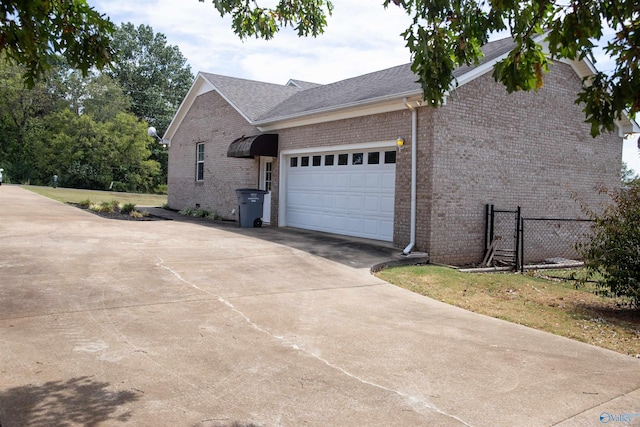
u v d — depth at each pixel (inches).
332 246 441.1
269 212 637.3
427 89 178.9
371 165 494.0
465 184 447.5
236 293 268.5
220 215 731.4
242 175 689.0
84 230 457.7
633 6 128.4
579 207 552.1
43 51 157.8
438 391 158.2
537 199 512.4
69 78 1854.1
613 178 589.3
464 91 443.2
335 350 191.9
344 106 485.7
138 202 1071.0
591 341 229.6
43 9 147.5
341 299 274.2
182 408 139.0
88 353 174.4
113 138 1763.0
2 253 324.2
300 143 576.7
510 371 178.5
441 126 426.6
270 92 791.1
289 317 232.5
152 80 2272.4
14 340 182.2
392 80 536.7
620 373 181.9
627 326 263.1
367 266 368.2
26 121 1867.6
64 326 200.2
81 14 162.9
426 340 210.4
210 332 204.1
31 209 631.2
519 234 470.6
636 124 579.2
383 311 255.9
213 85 745.0
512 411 145.9
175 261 334.3
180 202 866.1
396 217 454.3
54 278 270.7
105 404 138.6
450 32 182.7
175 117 871.1
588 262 313.3
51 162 1764.3
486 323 246.8
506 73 164.9
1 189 1046.4
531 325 252.5
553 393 160.1
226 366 170.6
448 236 435.8
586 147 559.5
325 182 550.3
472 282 350.9
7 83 1747.0
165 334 198.4
